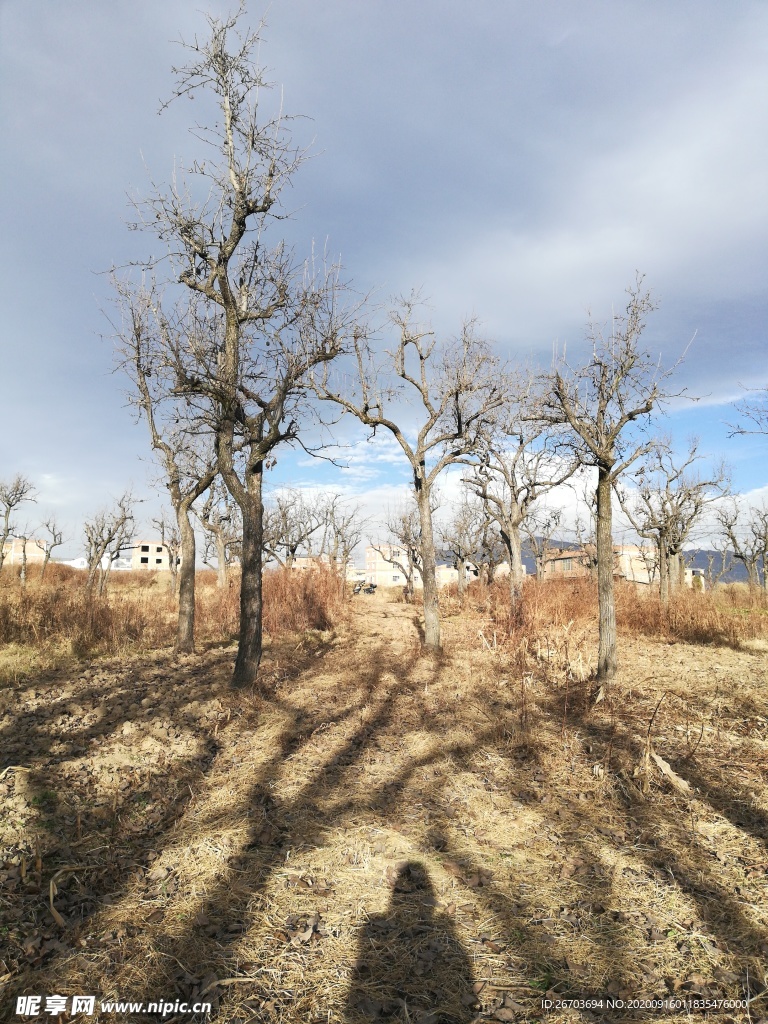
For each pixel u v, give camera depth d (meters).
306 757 6.56
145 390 11.77
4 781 5.25
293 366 9.23
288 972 3.37
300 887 4.14
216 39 8.50
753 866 4.41
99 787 5.43
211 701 8.12
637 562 42.81
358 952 3.53
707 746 6.92
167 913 3.84
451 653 12.84
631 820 5.18
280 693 9.02
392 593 39.91
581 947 3.58
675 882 4.23
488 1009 3.12
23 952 3.44
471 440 14.49
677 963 3.46
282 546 33.12
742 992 3.23
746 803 5.47
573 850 4.68
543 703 8.77
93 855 4.45
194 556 12.49
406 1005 3.15
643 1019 3.04
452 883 4.23
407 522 33.25
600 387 9.17
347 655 12.54
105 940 3.59
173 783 5.72
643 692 9.39
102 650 12.30
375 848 4.68
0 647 11.63
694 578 32.66
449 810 5.36
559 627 15.26
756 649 13.59
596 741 7.04
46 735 6.64
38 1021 2.99
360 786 5.85
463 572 32.28
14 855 4.28
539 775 6.16
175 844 4.68
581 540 25.83
